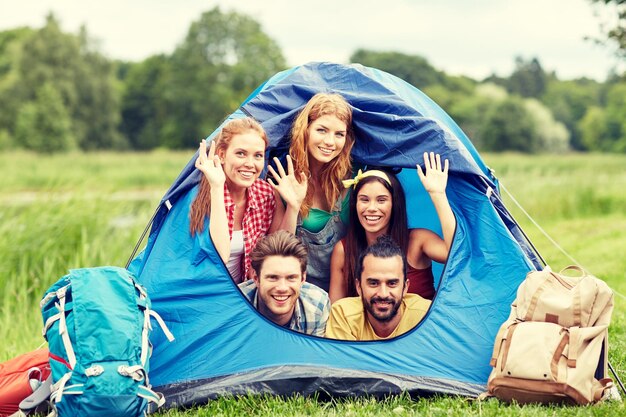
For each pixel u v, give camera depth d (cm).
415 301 504
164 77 8362
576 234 1343
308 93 530
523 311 463
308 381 468
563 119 9781
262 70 8200
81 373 414
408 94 577
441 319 487
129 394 415
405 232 531
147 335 437
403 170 589
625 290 840
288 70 567
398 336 483
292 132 517
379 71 575
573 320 451
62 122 6819
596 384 446
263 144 494
